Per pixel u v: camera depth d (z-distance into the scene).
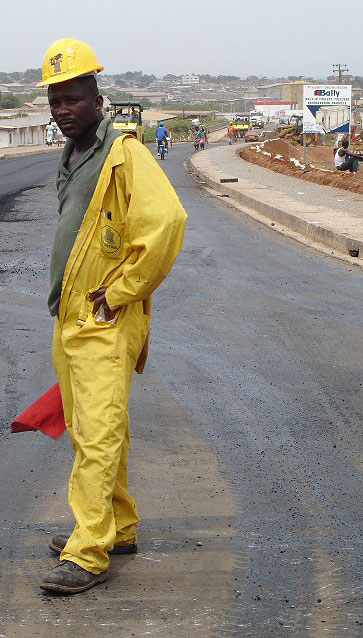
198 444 5.85
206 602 3.84
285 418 6.40
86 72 3.79
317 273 12.24
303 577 4.09
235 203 22.20
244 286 11.27
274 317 9.57
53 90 3.82
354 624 3.70
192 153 56.44
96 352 3.82
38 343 8.43
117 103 49.50
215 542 4.43
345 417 6.44
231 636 3.59
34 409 4.12
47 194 24.52
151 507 4.86
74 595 3.88
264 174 30.55
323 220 16.45
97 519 3.83
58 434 4.14
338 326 9.19
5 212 19.78
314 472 5.41
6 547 4.38
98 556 3.90
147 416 6.40
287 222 17.59
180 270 12.34
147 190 3.71
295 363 7.82
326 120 33.44
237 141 94.62
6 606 3.80
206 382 7.24
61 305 3.92
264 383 7.24
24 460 5.61
